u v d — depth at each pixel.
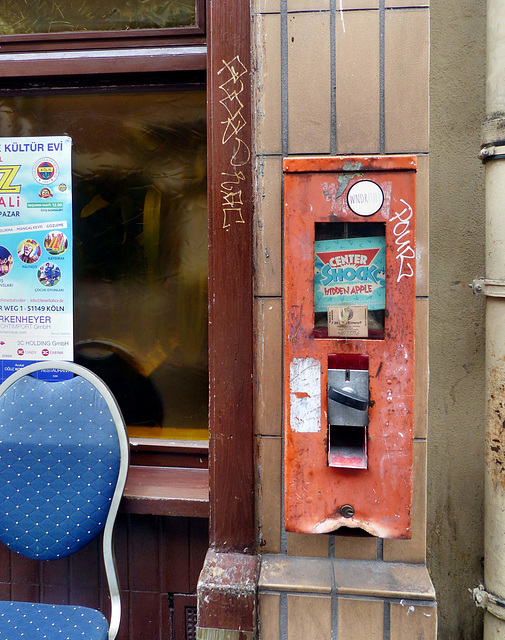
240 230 1.64
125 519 1.92
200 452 2.00
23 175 2.04
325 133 1.55
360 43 1.52
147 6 1.92
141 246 2.04
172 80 1.96
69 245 2.04
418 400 1.57
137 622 1.94
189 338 2.04
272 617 1.57
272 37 1.55
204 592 1.59
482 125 1.63
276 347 1.61
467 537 1.88
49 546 1.65
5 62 1.94
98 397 1.69
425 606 1.50
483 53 1.78
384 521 1.46
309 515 1.48
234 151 1.62
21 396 1.71
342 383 1.43
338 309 1.43
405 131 1.53
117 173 2.02
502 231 1.59
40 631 1.50
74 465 1.66
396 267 1.41
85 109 2.01
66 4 1.96
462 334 1.84
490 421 1.65
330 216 1.41
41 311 2.06
